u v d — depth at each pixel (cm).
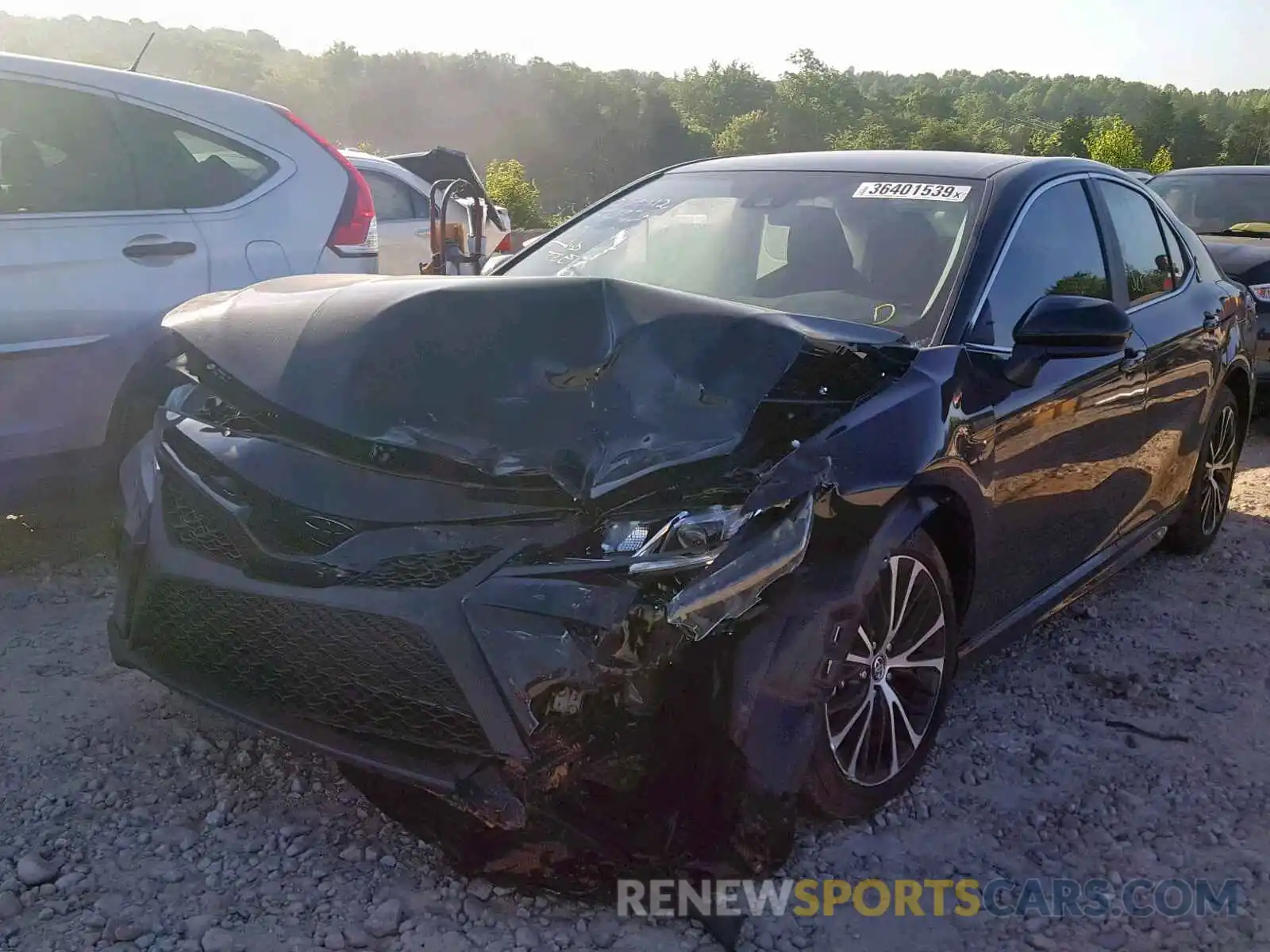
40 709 341
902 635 314
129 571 305
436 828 275
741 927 261
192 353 307
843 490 273
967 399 322
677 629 244
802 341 290
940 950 265
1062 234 408
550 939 256
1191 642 455
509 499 261
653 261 399
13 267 414
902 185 396
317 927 255
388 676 258
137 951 244
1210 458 535
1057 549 393
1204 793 341
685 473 258
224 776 312
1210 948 271
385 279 330
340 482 271
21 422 418
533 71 17975
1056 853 306
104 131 449
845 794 298
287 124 502
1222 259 876
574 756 247
